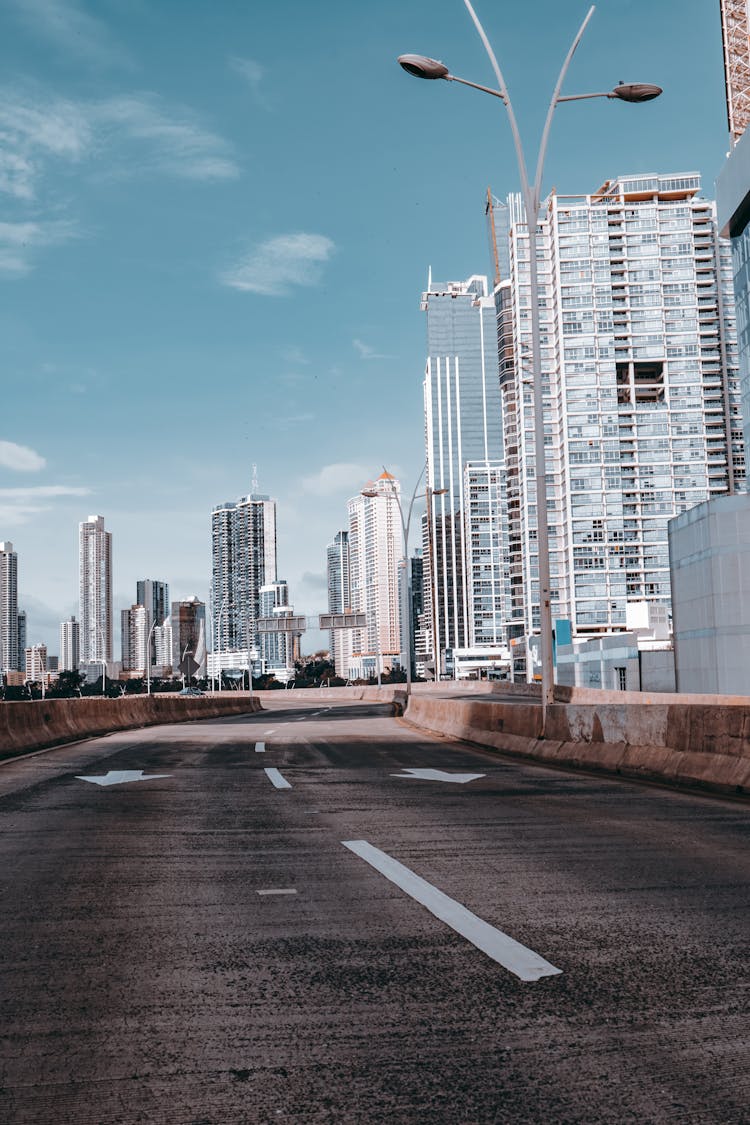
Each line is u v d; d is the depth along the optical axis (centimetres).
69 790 1256
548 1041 365
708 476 19850
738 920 541
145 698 3891
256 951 493
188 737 2650
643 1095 318
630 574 19738
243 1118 306
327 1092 324
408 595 6194
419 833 864
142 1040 372
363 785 1299
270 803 1102
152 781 1374
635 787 1250
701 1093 320
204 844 818
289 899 609
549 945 496
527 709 1952
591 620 19700
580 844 793
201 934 528
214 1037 374
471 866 705
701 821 914
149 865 727
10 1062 352
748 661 5400
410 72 1944
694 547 5847
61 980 449
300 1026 385
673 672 7519
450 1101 316
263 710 6812
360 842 819
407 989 428
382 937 516
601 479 19875
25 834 878
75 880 673
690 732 1304
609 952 482
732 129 15000
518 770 1543
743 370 8725
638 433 19912
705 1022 384
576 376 19950
